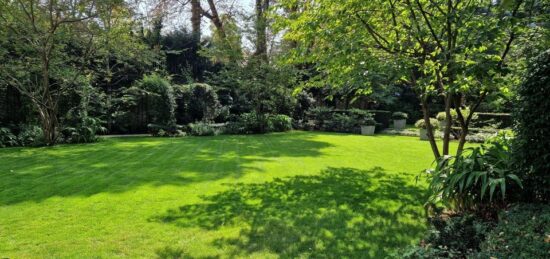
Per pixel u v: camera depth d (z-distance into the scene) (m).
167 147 9.22
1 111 10.34
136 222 3.66
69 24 9.64
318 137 12.59
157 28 17.22
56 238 3.24
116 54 11.03
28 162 6.89
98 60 11.22
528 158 3.14
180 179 5.52
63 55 10.13
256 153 8.35
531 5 3.80
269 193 4.80
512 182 3.24
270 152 8.55
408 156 8.15
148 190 4.86
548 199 3.12
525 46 4.20
